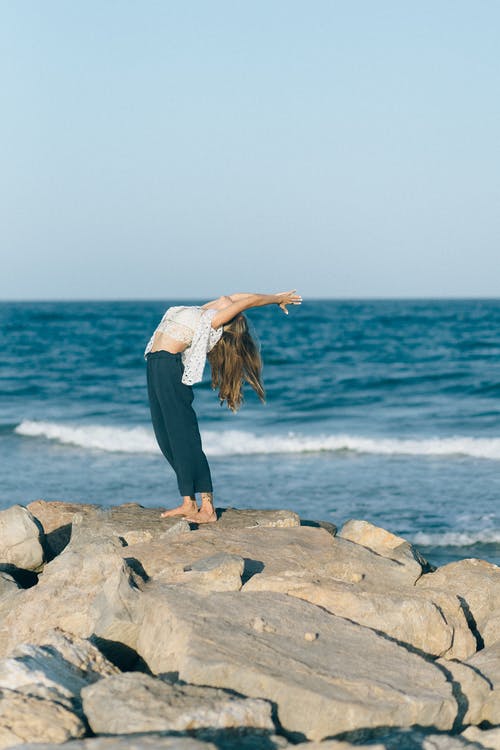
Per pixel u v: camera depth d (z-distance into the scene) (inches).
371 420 991.0
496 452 752.3
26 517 279.7
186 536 229.6
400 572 221.3
